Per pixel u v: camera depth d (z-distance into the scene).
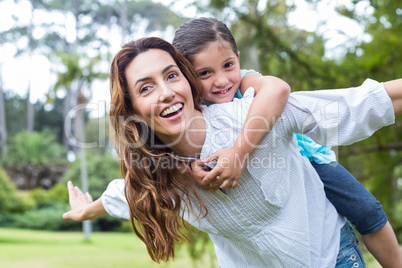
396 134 5.73
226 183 1.59
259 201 1.66
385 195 5.90
